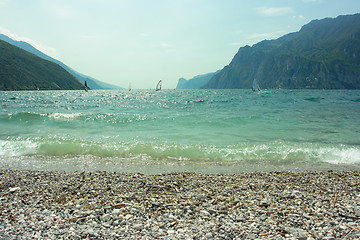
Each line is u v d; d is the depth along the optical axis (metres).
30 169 11.53
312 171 11.29
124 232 5.67
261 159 13.45
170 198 7.88
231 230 5.77
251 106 45.25
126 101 65.62
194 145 15.10
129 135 18.55
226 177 10.23
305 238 5.41
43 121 24.45
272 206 7.25
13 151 14.41
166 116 28.36
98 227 5.91
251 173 10.88
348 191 8.69
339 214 6.68
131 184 9.17
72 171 11.16
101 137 17.77
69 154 14.18
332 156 13.79
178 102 59.34
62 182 9.37
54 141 15.70
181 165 12.36
